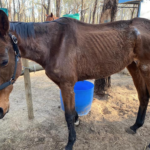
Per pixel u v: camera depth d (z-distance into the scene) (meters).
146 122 2.17
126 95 3.07
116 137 1.86
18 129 1.98
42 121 2.17
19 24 1.31
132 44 1.54
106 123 2.15
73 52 1.40
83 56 1.45
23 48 1.32
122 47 1.53
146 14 4.59
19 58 1.25
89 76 1.59
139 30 1.52
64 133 1.92
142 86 1.83
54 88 3.59
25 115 2.31
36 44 1.35
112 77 4.42
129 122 2.17
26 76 2.00
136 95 3.07
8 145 1.70
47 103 2.77
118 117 2.31
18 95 3.10
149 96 1.85
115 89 3.39
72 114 1.57
